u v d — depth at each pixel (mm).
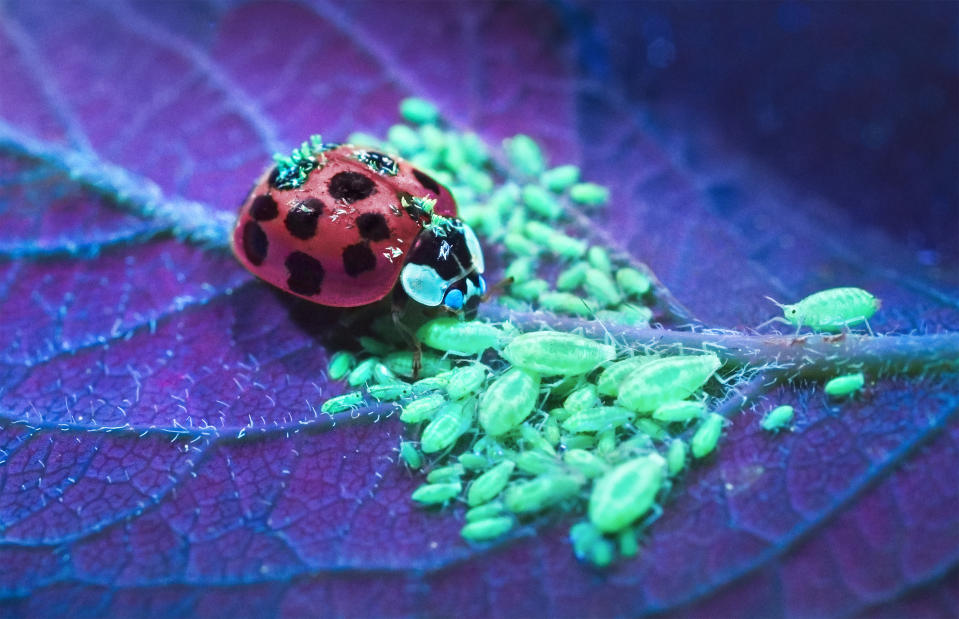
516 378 53
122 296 58
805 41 68
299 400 55
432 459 54
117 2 65
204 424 55
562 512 52
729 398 54
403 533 53
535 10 66
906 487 53
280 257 55
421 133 61
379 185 54
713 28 68
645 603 51
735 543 52
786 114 67
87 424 55
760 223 64
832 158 66
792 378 55
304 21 65
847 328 55
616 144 65
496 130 64
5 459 55
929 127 66
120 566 53
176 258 59
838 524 52
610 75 67
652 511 52
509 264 58
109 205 60
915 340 55
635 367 54
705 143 66
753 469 53
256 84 64
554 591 52
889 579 51
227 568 52
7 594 52
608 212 61
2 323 58
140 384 56
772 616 51
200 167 61
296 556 52
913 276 61
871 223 65
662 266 59
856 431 53
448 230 55
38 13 65
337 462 54
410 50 65
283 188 54
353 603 52
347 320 56
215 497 54
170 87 64
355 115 64
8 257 59
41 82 63
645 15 68
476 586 52
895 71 67
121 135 62
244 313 57
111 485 54
